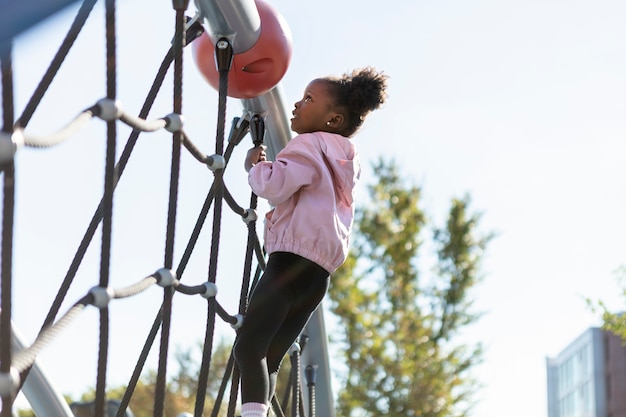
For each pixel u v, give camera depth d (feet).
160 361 7.89
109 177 6.89
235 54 11.31
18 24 5.40
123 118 6.99
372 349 66.13
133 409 58.29
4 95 5.56
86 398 56.08
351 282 67.51
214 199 9.62
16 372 5.95
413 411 65.51
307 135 11.04
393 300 69.10
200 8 10.71
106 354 7.00
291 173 10.46
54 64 6.73
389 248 69.92
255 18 10.98
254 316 10.34
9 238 5.82
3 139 5.50
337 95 11.54
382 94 11.73
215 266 9.52
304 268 10.55
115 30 6.89
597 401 119.85
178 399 59.41
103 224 6.88
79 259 8.48
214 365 60.03
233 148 11.94
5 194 5.74
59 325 6.39
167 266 8.05
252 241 11.53
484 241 72.59
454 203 72.79
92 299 6.81
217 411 11.15
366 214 71.56
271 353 10.73
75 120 6.43
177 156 8.13
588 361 123.54
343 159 11.06
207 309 9.48
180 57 8.16
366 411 65.72
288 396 14.82
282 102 13.42
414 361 66.69
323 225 10.59
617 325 36.50
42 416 11.10
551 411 134.31
